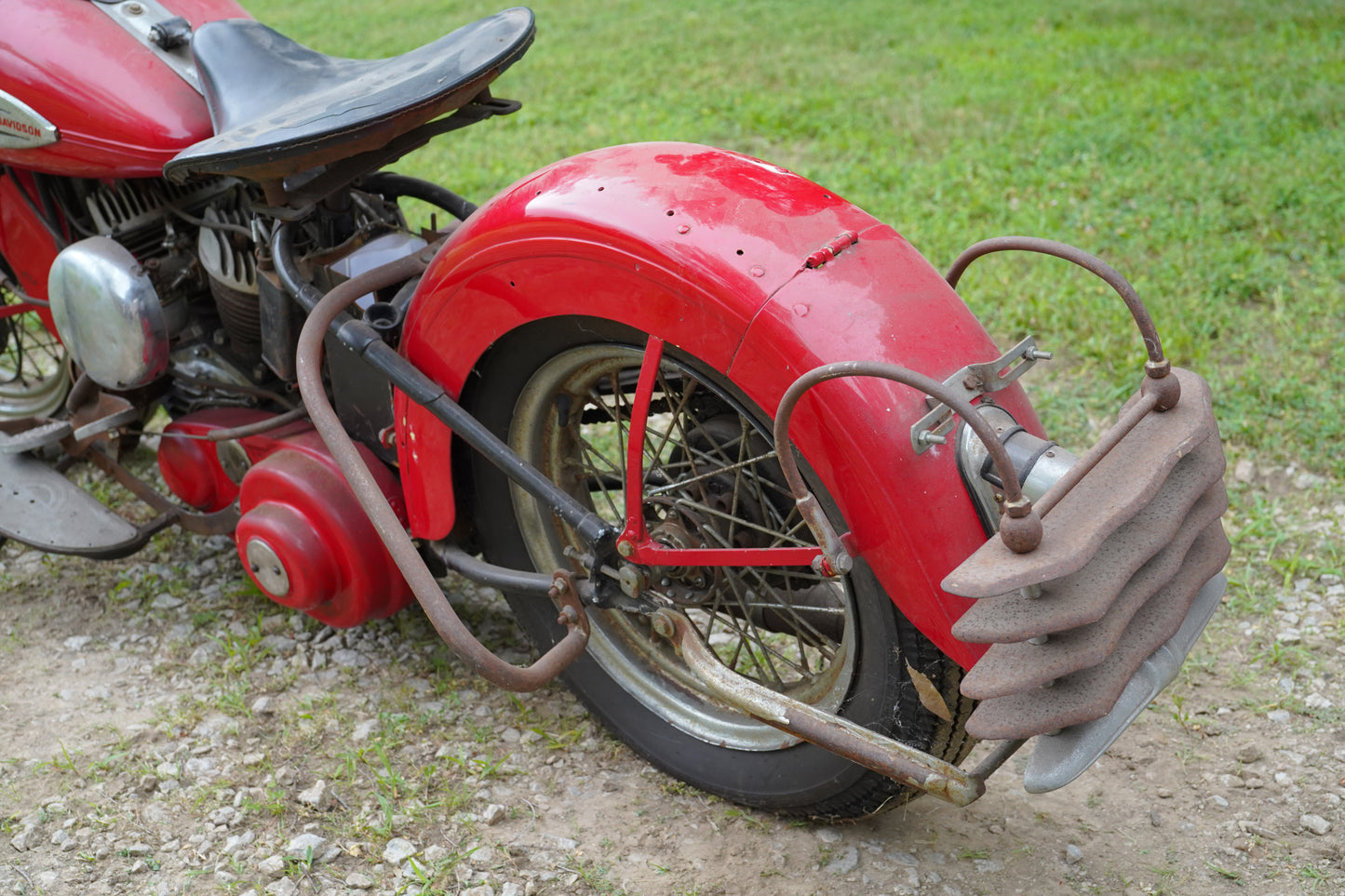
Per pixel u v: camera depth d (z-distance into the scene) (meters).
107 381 2.79
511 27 2.41
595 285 2.08
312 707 2.73
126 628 3.03
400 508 2.61
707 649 2.23
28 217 3.03
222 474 2.93
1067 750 1.69
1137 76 7.23
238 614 3.08
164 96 2.69
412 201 5.61
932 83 7.36
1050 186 5.55
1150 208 5.13
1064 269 4.71
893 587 1.92
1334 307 4.30
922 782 1.90
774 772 2.32
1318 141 5.79
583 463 2.60
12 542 3.40
